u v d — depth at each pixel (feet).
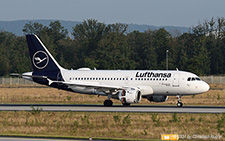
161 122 400.88
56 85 637.30
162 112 477.36
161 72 586.45
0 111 495.41
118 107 553.23
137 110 505.66
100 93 596.70
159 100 599.16
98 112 478.18
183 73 575.79
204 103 627.87
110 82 607.78
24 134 338.34
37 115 456.04
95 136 334.03
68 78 631.97
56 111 492.13
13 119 426.10
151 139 317.22
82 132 355.56
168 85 572.92
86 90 611.06
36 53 650.84
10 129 367.66
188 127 374.22
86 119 417.08
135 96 554.05
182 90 568.41
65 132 355.56
